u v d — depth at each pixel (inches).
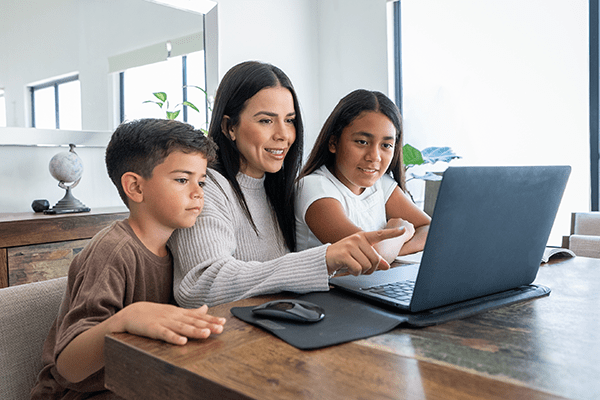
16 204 88.4
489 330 22.5
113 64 98.3
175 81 109.0
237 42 124.0
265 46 131.7
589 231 65.7
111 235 29.8
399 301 25.8
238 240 39.0
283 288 28.6
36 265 72.0
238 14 124.0
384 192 55.8
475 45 120.3
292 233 44.5
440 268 23.7
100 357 22.8
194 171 30.0
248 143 38.3
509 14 114.6
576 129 107.2
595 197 105.4
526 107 113.3
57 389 27.6
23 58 85.8
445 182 21.6
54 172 83.8
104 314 26.0
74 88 92.7
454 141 125.3
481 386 16.4
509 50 115.0
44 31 88.3
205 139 31.3
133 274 29.5
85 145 95.3
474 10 120.0
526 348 20.2
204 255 31.8
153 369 19.0
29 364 28.5
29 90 87.0
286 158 42.1
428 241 22.5
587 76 105.1
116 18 98.4
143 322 21.4
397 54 134.8
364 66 138.6
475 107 121.2
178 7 109.0
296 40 141.7
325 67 147.9
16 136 85.7
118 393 20.9
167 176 29.3
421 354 19.4
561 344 20.6
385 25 133.3
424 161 101.0
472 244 24.5
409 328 22.9
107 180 100.8
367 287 29.4
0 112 83.7
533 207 27.0
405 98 134.3
